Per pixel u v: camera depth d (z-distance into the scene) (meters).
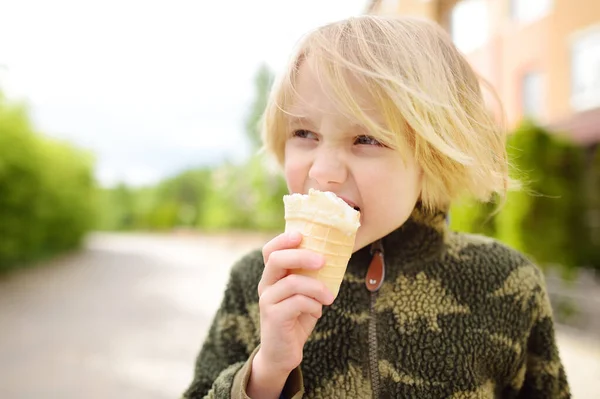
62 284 11.56
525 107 13.70
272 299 1.01
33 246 14.10
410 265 1.30
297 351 1.03
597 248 7.14
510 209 6.18
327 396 1.20
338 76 1.09
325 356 1.23
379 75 1.07
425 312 1.26
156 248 24.89
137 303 9.20
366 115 1.07
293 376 1.12
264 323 1.02
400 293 1.28
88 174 22.70
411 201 1.17
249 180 27.38
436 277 1.29
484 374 1.25
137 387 4.78
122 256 19.64
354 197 1.13
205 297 9.84
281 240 1.05
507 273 1.34
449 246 1.36
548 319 1.39
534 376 1.39
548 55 12.98
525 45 13.59
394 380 1.20
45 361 5.57
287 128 1.27
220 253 21.11
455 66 1.27
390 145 1.11
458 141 1.16
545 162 6.21
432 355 1.21
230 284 1.42
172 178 49.34
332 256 1.05
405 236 1.31
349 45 1.14
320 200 1.07
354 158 1.12
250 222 28.14
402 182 1.13
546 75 13.06
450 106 1.14
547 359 1.38
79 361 5.59
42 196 14.24
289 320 1.00
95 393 4.61
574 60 12.52
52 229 17.44
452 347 1.22
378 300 1.28
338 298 1.28
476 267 1.33
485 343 1.25
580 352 5.26
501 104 1.47
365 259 1.33
